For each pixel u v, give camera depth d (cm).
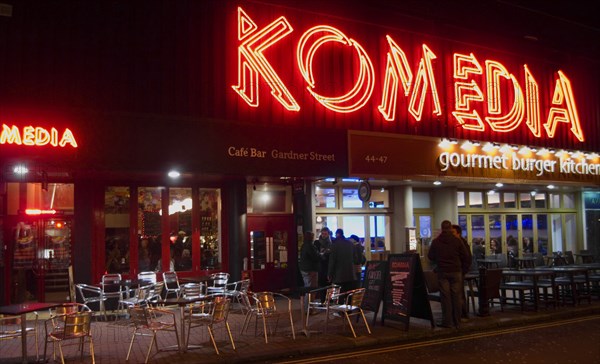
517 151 1756
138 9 1216
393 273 1079
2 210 1241
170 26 1245
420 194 1941
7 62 1088
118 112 1123
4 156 1017
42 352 897
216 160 1213
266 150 1280
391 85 1536
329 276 1171
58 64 1127
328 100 1423
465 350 884
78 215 1264
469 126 1667
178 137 1177
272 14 1373
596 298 1438
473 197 2052
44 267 1262
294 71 1388
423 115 1588
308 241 1266
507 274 1259
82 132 1086
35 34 1116
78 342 910
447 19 1653
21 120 1039
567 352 849
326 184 1680
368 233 1778
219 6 1305
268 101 1335
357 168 1411
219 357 838
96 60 1159
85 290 1245
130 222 1324
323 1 1446
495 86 1752
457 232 1137
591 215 2317
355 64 1486
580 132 1964
